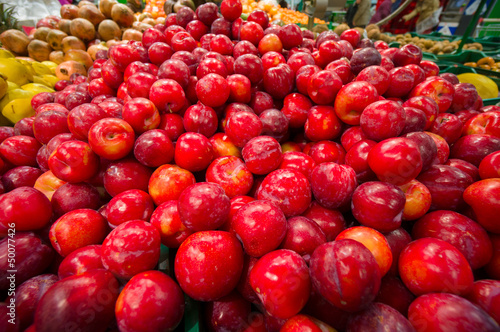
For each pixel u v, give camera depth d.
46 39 0.81
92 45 0.83
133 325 0.16
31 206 0.22
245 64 0.33
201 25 0.46
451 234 0.21
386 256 0.20
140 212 0.24
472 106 0.37
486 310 0.17
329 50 0.36
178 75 0.31
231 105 0.32
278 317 0.18
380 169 0.22
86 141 0.28
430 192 0.24
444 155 0.28
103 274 0.18
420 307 0.17
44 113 0.30
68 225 0.22
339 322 0.18
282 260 0.18
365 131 0.26
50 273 0.23
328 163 0.24
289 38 0.40
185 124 0.30
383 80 0.29
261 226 0.19
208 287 0.18
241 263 0.20
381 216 0.21
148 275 0.18
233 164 0.27
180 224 0.22
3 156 0.31
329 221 0.24
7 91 0.47
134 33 0.84
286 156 0.28
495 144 0.27
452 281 0.17
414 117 0.27
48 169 0.31
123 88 0.36
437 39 1.38
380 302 0.19
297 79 0.33
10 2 1.12
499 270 0.21
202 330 0.20
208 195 0.21
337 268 0.16
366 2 1.44
